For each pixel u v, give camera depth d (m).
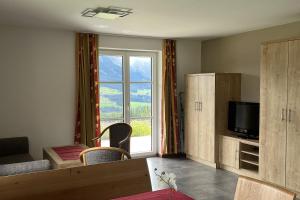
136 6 3.62
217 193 4.25
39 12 3.94
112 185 2.81
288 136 4.15
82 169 2.70
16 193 2.42
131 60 6.17
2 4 3.55
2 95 4.90
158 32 5.46
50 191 2.54
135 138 6.32
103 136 5.89
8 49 4.90
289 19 4.43
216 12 3.96
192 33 5.60
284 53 4.17
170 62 6.27
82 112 5.45
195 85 5.92
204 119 5.71
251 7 3.71
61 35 5.28
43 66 5.17
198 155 5.90
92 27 4.97
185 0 3.37
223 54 6.09
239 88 5.68
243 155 5.11
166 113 6.26
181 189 4.41
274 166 4.37
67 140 5.43
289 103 4.12
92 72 5.54
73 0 3.37
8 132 4.96
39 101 5.17
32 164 2.71
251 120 5.11
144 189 2.96
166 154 6.33
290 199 1.72
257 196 1.91
